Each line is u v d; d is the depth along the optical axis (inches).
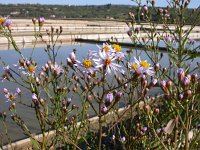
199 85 98.0
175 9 160.2
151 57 173.0
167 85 103.0
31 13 4820.4
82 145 179.5
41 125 133.7
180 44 150.8
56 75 141.2
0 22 147.2
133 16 196.4
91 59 112.3
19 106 413.4
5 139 308.0
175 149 110.6
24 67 138.4
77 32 1996.8
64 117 136.2
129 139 140.4
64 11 5378.9
